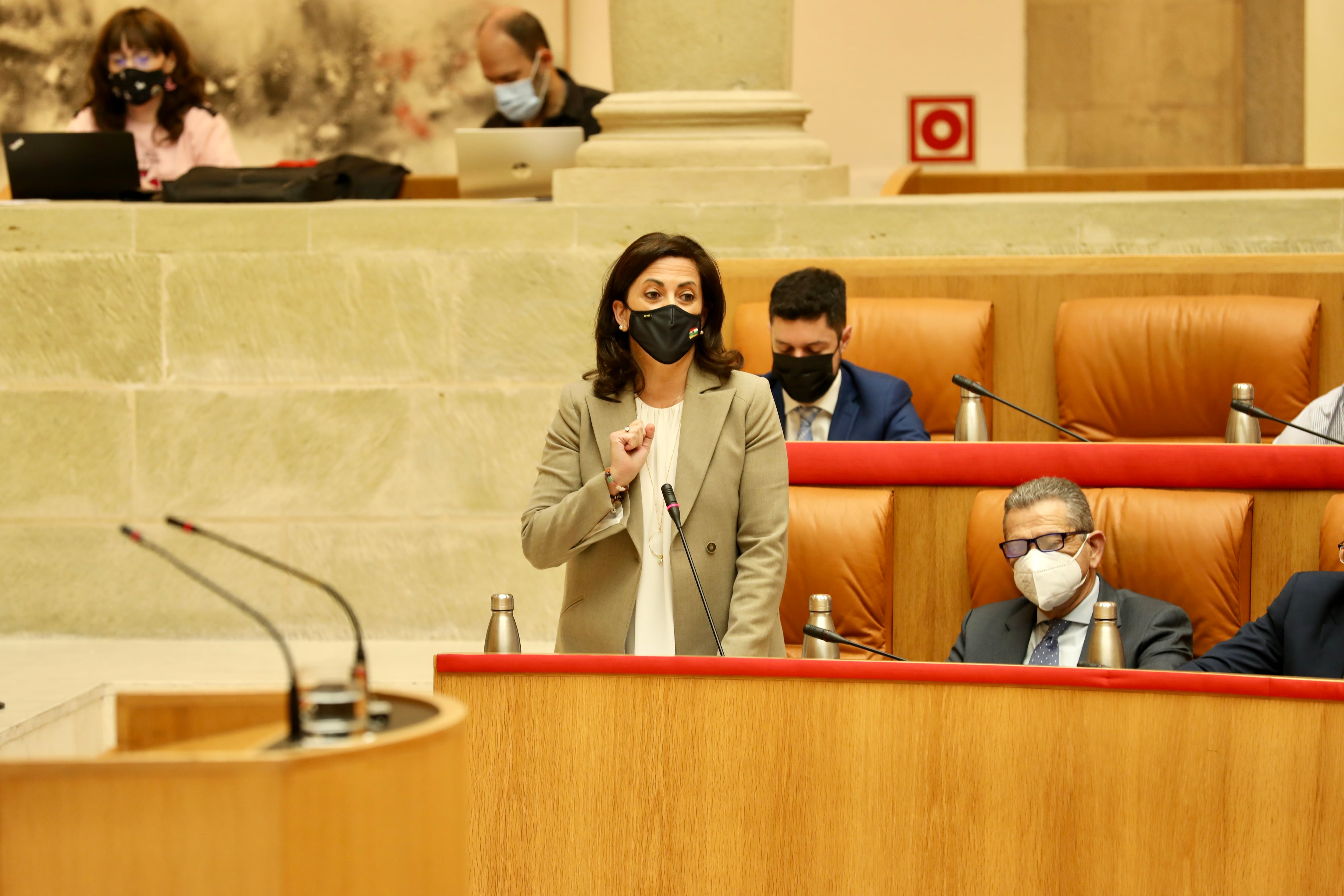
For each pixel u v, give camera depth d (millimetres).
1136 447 7555
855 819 5406
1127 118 19359
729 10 11641
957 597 7855
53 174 11914
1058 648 6934
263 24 19000
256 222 11195
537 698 5578
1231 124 19250
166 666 10125
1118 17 19250
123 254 11234
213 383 11250
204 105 13227
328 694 3568
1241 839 5180
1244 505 7305
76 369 11258
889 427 8539
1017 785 5320
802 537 7801
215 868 3205
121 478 11258
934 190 16266
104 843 3225
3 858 3229
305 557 11242
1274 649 6648
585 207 11109
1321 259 9789
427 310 11156
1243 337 9406
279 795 3205
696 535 6176
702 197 11242
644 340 6172
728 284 10492
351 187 13930
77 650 10797
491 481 11188
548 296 11109
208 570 11242
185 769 3221
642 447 5977
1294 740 5133
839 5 19484
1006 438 10148
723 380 6391
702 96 11594
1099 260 10102
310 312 11195
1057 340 9953
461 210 11125
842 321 8469
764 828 5457
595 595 6258
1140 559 7320
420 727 3551
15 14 19031
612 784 5535
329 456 11219
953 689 5355
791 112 11680
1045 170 18188
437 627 11211
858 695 5406
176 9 19016
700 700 5492
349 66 19000
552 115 14680
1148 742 5246
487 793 5594
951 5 19344
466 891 5180
